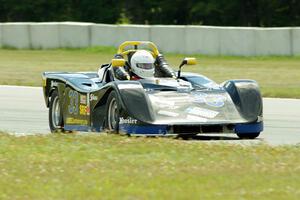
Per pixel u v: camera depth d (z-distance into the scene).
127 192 21.88
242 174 24.64
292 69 77.81
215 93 36.19
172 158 27.95
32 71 76.56
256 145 31.91
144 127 33.47
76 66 81.62
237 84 36.53
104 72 39.00
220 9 140.38
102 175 24.56
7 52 99.69
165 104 34.66
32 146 31.09
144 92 34.72
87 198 21.20
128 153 29.17
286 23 139.50
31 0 148.50
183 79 38.09
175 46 93.94
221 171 25.19
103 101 36.22
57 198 21.33
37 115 47.47
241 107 35.62
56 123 41.22
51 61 87.38
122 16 145.12
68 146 30.88
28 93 58.69
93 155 28.67
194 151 29.45
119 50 39.66
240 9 140.00
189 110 34.53
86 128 37.69
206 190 22.19
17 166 26.38
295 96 57.03
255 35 88.94
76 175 24.61
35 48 103.19
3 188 22.77
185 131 33.84
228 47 90.62
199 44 92.31
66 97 39.66
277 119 45.47
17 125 43.25
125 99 34.16
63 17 149.00
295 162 27.17
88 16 150.12
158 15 149.50
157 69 39.06
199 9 141.12
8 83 65.81
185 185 22.84
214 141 35.19
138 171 25.19
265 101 54.47
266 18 139.75
